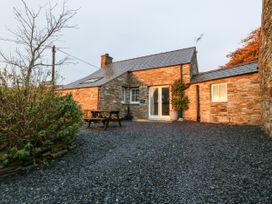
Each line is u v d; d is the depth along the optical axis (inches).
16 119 128.6
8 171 116.0
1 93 129.2
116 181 103.1
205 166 120.1
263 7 220.8
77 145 181.3
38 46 226.2
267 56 199.2
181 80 410.9
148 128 290.8
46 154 141.0
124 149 167.6
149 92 472.1
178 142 187.9
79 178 108.7
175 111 407.2
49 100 148.3
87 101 439.5
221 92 334.6
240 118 297.7
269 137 184.4
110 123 368.2
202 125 306.3
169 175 109.1
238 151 146.4
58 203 81.5
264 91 215.8
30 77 145.5
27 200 85.4
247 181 95.7
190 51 498.6
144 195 86.7
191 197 83.5
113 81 447.5
